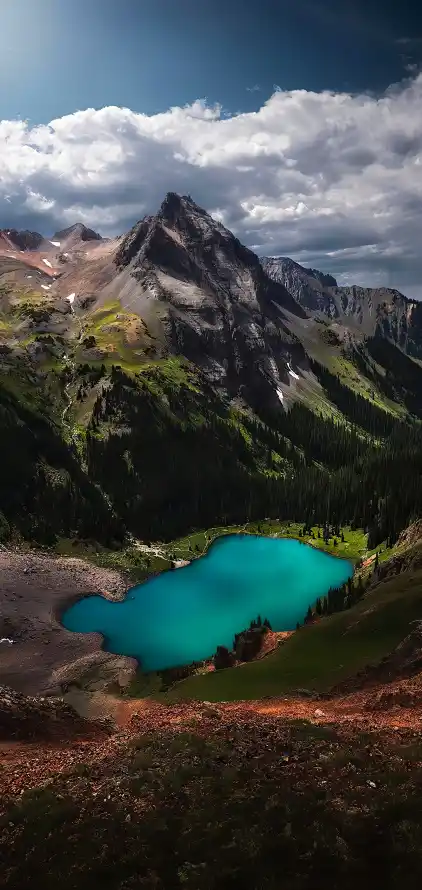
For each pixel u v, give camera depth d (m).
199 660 81.50
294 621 95.19
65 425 166.38
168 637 89.75
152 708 50.50
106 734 38.59
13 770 26.70
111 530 134.25
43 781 24.05
